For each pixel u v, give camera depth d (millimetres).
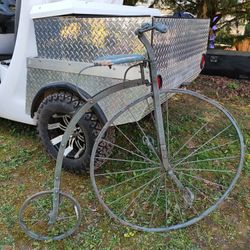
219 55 5082
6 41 3332
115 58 1682
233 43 6016
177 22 2357
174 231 2127
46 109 2467
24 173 2656
